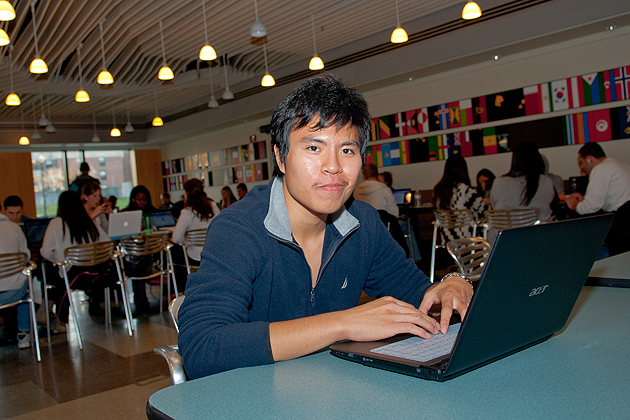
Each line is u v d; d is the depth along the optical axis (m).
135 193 7.32
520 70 7.12
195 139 13.77
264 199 1.12
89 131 13.06
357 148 0.97
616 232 3.67
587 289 1.30
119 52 7.57
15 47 7.14
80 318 5.21
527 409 0.60
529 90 7.05
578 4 5.89
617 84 6.21
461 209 5.24
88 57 7.86
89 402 2.89
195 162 13.88
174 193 14.95
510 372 0.74
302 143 0.94
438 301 1.13
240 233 1.02
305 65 9.14
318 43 8.11
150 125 14.03
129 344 4.08
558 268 0.80
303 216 1.06
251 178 11.93
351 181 0.97
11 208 5.45
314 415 0.62
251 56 8.83
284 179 1.07
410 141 8.63
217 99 11.36
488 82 7.50
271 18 6.59
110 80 6.52
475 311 0.67
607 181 4.02
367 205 1.30
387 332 0.87
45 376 3.41
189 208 5.19
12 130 11.90
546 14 6.15
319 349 0.86
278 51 8.35
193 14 6.34
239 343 0.84
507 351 0.79
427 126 8.34
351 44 8.37
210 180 13.39
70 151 13.92
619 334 0.90
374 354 0.81
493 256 0.67
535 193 4.47
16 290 3.79
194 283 0.98
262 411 0.64
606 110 6.36
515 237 0.69
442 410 0.61
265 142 11.35
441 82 8.07
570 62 6.62
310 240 1.12
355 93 0.98
